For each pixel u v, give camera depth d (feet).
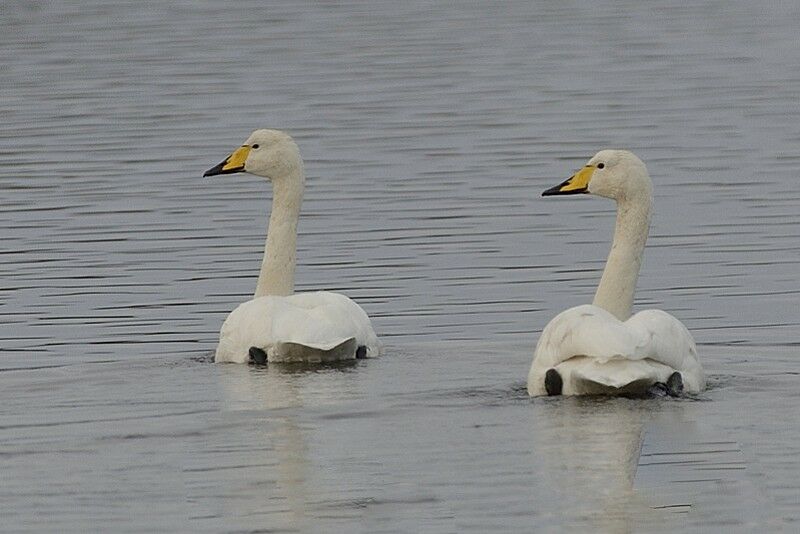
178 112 119.85
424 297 72.74
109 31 157.69
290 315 58.08
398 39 155.33
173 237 84.94
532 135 111.24
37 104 123.34
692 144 107.76
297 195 66.59
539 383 51.44
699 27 162.81
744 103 121.80
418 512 42.24
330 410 51.67
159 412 52.19
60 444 48.75
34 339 66.39
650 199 58.29
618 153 58.18
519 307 70.85
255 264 79.36
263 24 163.53
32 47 149.38
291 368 57.82
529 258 79.82
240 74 135.44
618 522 41.19
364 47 150.10
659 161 102.89
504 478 44.42
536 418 49.73
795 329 66.39
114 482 45.06
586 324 50.31
